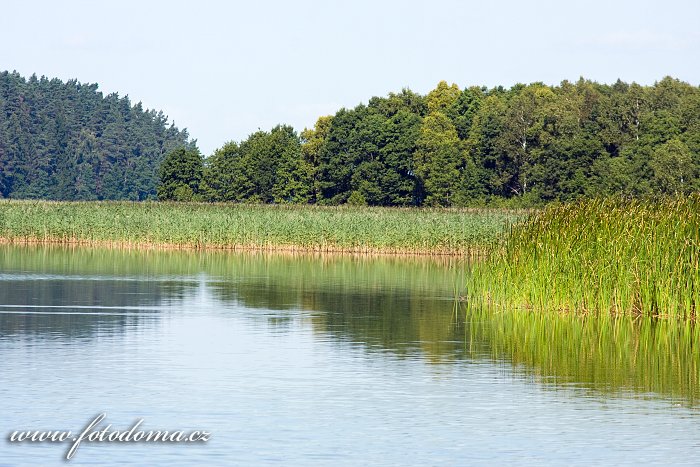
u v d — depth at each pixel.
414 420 48.78
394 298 102.50
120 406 51.00
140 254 170.62
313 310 91.38
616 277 87.00
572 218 91.12
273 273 133.50
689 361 65.44
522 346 71.06
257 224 190.12
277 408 50.94
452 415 49.84
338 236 186.12
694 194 87.12
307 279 124.69
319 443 44.75
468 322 83.44
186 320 83.25
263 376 58.91
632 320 84.88
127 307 91.75
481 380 58.59
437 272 138.12
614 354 67.88
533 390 55.97
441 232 180.00
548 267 90.62
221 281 120.25
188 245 192.00
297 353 67.06
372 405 51.78
